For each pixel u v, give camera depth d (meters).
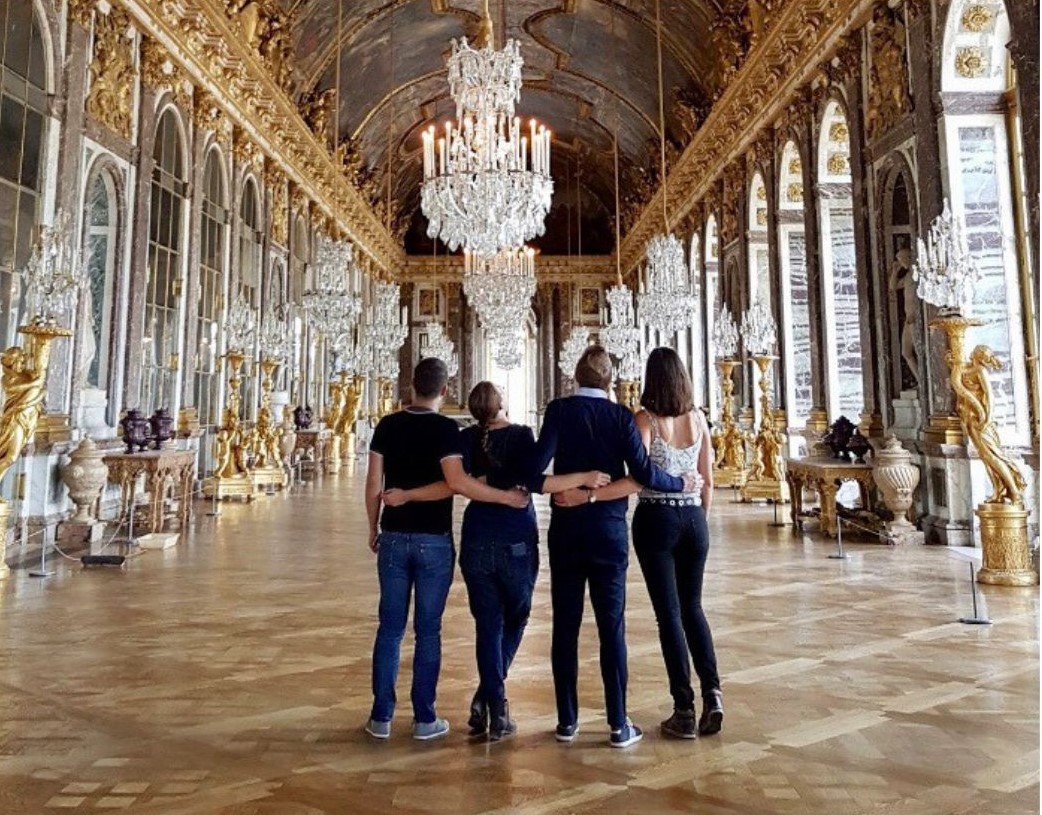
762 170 16.42
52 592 6.57
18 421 6.99
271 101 16.94
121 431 10.14
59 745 3.38
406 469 3.56
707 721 3.48
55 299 7.16
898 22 10.48
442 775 3.10
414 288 37.25
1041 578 6.00
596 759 3.25
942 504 9.28
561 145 35.00
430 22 23.12
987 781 3.02
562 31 24.36
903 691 4.10
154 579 7.16
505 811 2.79
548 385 37.25
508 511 3.54
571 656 3.46
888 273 10.80
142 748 3.35
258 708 3.87
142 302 11.66
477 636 3.53
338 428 22.62
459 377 36.69
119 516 10.49
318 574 7.42
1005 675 4.37
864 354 11.51
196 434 13.60
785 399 15.12
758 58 14.84
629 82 25.61
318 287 14.38
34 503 8.95
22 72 9.08
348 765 3.19
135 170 11.61
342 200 25.23
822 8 12.43
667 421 3.63
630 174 32.31
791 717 3.73
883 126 10.91
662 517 3.53
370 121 27.56
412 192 37.09
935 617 5.73
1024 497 8.59
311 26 19.50
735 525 11.10
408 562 3.56
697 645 3.57
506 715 3.51
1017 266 9.12
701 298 22.05
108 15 10.89
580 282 37.56
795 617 5.74
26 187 9.12
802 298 15.27
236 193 16.06
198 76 13.83
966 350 9.05
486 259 15.42
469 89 8.20
